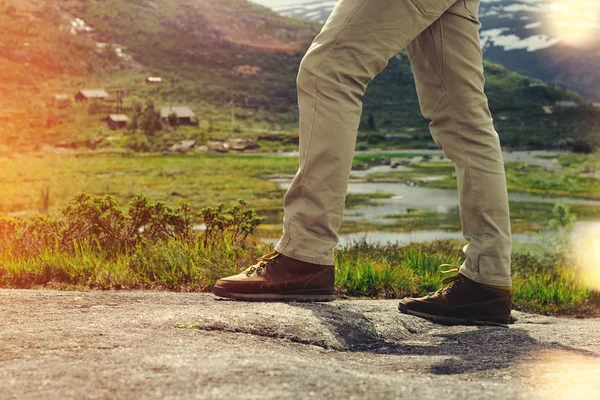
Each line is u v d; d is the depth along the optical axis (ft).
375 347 5.90
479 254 6.99
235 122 566.77
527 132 535.19
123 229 13.82
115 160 356.59
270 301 6.93
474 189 6.95
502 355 5.32
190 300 7.05
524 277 16.96
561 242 40.19
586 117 613.11
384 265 12.70
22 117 476.13
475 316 7.08
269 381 3.37
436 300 7.18
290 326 5.72
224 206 13.87
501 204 6.96
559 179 284.82
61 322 5.45
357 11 6.38
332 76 6.46
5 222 13.67
